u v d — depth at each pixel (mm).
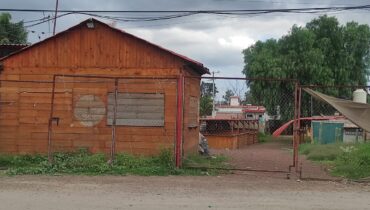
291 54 38875
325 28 40875
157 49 16078
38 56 16609
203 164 15625
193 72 18141
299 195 10602
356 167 14875
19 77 16641
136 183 11883
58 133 16312
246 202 9711
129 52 16266
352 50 40938
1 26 43469
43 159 15680
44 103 16516
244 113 46000
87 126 16266
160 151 15305
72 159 14703
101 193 10469
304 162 18250
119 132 16125
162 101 16016
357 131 29219
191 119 17797
